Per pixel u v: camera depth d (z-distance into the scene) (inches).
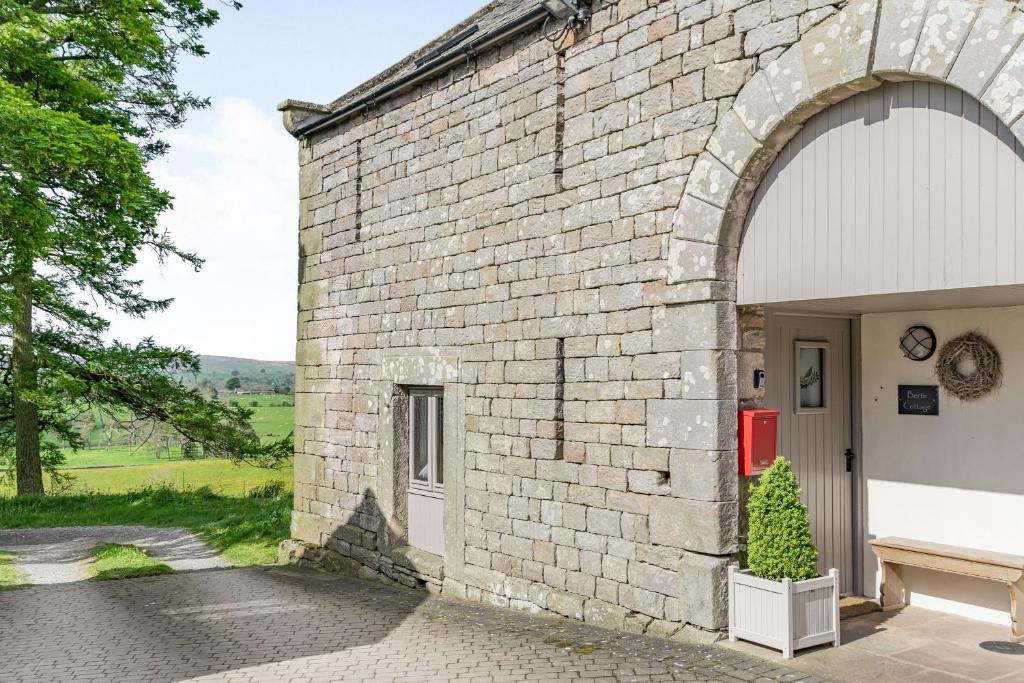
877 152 221.5
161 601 388.2
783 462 236.7
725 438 252.8
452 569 365.1
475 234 356.2
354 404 443.2
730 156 249.1
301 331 494.9
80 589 433.7
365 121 437.4
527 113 328.8
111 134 499.8
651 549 270.8
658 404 270.1
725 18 252.7
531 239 325.4
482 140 353.4
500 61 344.5
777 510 233.8
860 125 225.5
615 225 288.2
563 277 309.7
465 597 355.9
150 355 856.3
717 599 247.6
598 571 291.6
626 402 282.2
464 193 363.6
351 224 446.9
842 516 293.1
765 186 249.4
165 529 740.0
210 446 879.7
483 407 348.8
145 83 836.0
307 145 491.2
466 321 360.2
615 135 289.0
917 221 212.7
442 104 378.9
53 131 459.2
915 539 277.1
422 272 390.0
